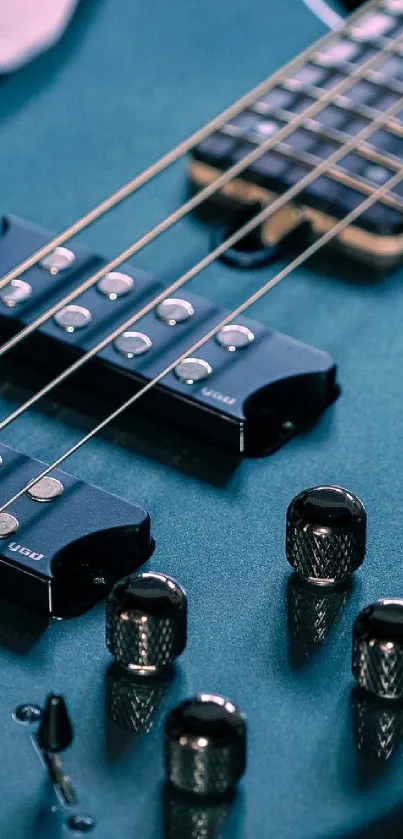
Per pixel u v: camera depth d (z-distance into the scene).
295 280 0.60
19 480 0.50
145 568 0.49
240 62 0.71
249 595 0.49
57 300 0.57
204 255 0.61
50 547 0.48
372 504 0.52
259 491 0.52
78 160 0.66
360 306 0.60
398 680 0.45
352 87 0.66
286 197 0.61
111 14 0.73
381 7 0.72
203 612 0.48
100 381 0.55
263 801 0.43
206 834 0.42
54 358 0.56
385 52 0.69
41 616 0.48
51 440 0.54
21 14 0.71
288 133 0.64
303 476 0.53
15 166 0.65
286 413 0.55
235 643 0.47
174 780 0.42
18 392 0.56
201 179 0.64
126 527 0.49
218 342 0.55
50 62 0.71
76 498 0.49
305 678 0.46
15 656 0.47
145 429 0.54
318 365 0.55
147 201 0.63
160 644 0.45
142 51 0.71
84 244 0.61
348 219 0.61
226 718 0.42
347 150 0.63
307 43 0.72
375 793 0.43
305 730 0.45
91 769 0.44
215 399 0.53
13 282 0.57
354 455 0.54
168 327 0.56
